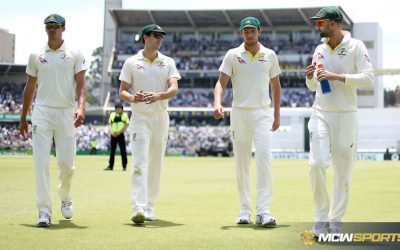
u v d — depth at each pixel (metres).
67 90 6.00
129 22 53.25
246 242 4.88
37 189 5.80
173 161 28.08
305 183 12.66
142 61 6.45
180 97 49.91
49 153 5.94
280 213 7.02
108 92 52.75
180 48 52.53
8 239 4.92
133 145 6.29
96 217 6.52
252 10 50.31
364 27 51.81
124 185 11.50
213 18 52.06
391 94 62.94
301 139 43.12
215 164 24.03
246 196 6.18
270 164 6.09
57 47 5.98
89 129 45.34
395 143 42.66
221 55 51.97
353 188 11.21
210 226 5.87
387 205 7.93
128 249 4.52
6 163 21.73
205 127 45.94
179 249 4.54
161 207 7.70
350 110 5.20
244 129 6.20
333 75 5.05
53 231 5.41
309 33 52.25
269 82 6.43
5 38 55.78
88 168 18.58
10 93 48.56
